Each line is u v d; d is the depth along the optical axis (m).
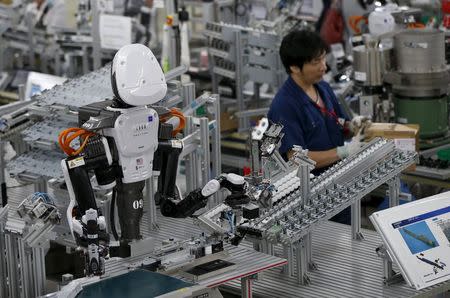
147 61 4.67
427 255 5.11
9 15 11.46
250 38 9.01
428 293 5.09
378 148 5.65
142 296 4.32
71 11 10.64
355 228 5.87
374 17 8.45
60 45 10.72
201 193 4.95
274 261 4.97
